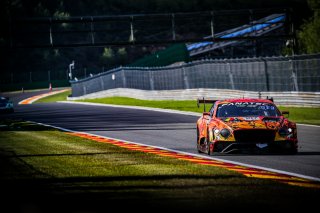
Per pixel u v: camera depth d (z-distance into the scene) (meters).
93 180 19.64
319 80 56.25
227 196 15.94
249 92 63.94
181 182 18.53
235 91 67.00
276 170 21.11
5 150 31.78
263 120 25.38
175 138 36.44
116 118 58.44
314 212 13.70
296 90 59.66
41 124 54.41
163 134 39.53
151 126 46.75
